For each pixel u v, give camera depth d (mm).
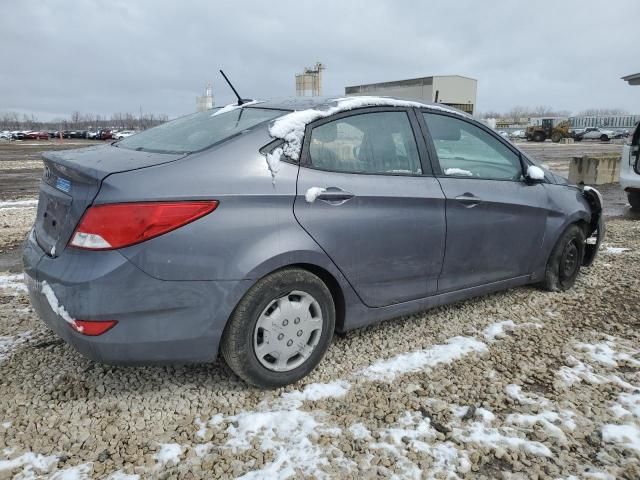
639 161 8305
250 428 2523
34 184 12383
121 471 2230
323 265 2863
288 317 2793
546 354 3350
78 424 2533
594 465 2336
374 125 3232
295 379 2893
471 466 2309
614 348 3443
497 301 4258
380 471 2258
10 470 2217
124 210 2357
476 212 3584
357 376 3025
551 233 4215
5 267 5188
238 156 2688
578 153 27391
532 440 2492
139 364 2523
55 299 2426
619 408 2752
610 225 7648
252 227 2602
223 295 2543
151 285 2396
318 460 2314
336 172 2963
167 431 2500
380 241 3082
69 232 2477
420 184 3299
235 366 2686
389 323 3781
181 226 2432
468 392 2881
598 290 4582
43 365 3078
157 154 2758
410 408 2723
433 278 3453
